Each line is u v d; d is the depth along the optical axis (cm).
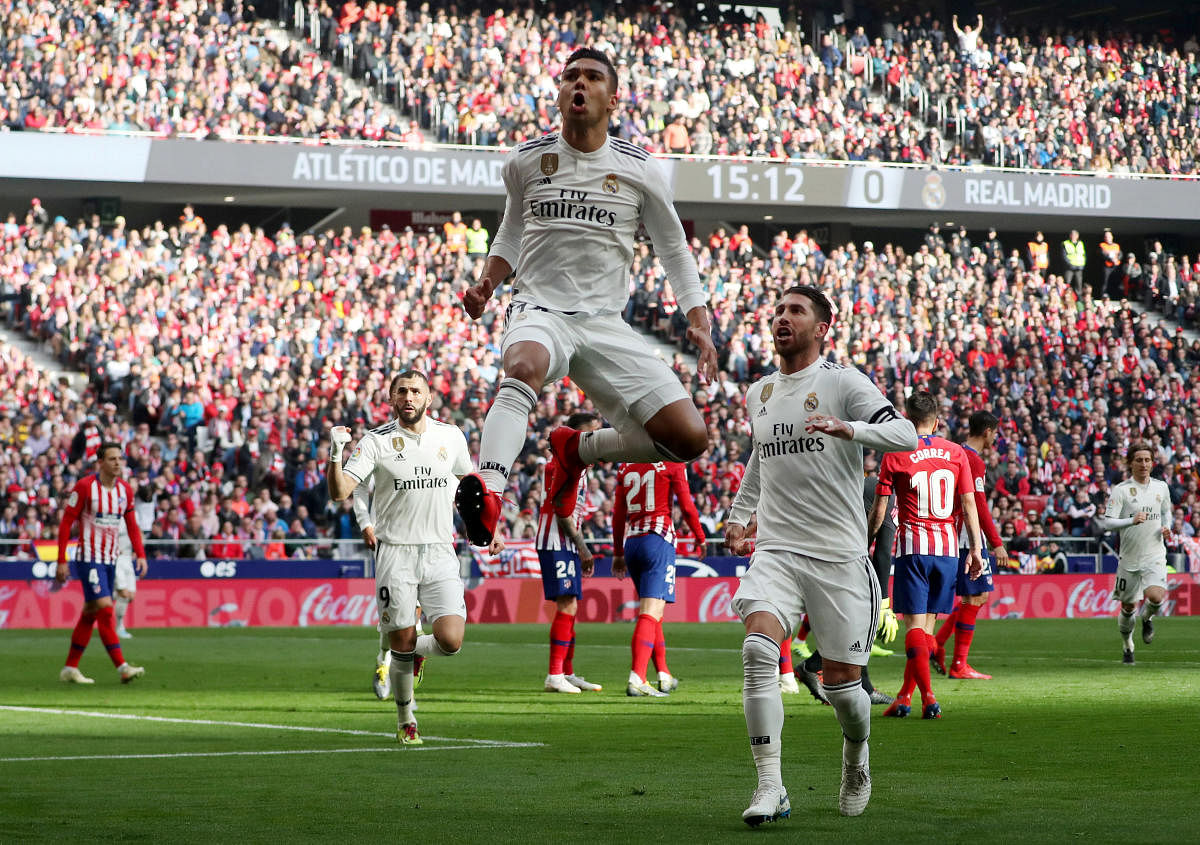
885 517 1396
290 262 3591
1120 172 4497
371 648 2134
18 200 3922
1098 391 3884
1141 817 702
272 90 3859
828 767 893
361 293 3600
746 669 705
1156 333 4103
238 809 730
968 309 4044
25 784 816
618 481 1406
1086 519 3394
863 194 4109
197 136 3666
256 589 2770
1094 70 4747
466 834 658
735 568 3019
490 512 648
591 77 697
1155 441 3775
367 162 3747
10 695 1406
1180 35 5088
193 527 2805
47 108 3559
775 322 738
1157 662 1833
